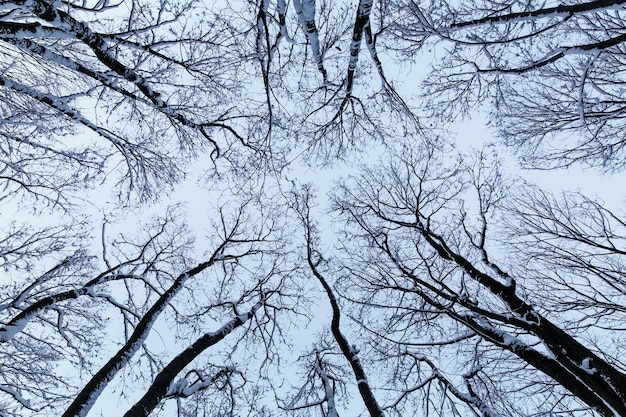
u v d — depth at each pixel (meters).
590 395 6.29
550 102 8.34
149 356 10.68
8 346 9.17
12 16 5.20
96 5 5.24
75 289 9.09
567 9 4.47
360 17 5.50
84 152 8.23
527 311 7.30
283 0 5.04
